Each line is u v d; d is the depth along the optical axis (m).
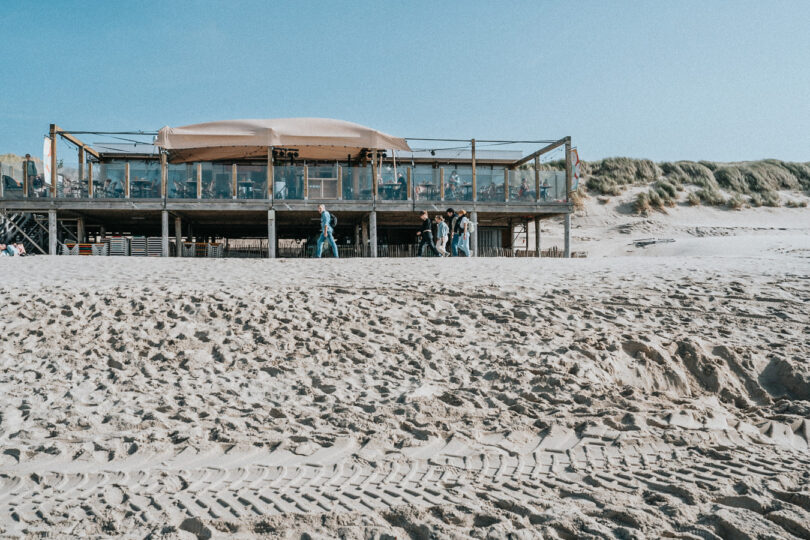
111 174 16.86
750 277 9.27
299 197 17.33
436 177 18.08
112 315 7.47
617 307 7.65
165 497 3.41
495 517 3.05
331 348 6.35
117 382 5.58
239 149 18.91
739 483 3.42
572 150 18.47
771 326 6.85
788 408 4.95
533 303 7.87
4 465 3.90
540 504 3.21
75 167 17.30
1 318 7.35
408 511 3.13
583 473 3.64
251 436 4.34
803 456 3.91
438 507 3.18
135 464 3.90
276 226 21.66
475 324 7.05
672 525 2.96
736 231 27.61
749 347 6.13
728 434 4.32
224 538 2.93
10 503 3.37
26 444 4.24
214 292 8.51
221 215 18.42
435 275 10.05
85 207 16.67
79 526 3.06
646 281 9.16
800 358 5.77
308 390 5.36
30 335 6.84
